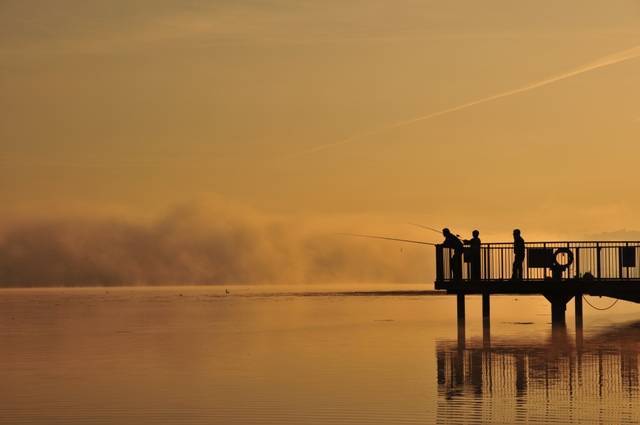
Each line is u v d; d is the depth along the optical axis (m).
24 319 120.75
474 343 79.00
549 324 101.75
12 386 55.84
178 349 76.81
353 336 87.62
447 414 45.91
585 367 62.09
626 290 98.88
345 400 50.06
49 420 45.44
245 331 95.44
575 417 44.75
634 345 76.19
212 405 48.88
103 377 59.53
